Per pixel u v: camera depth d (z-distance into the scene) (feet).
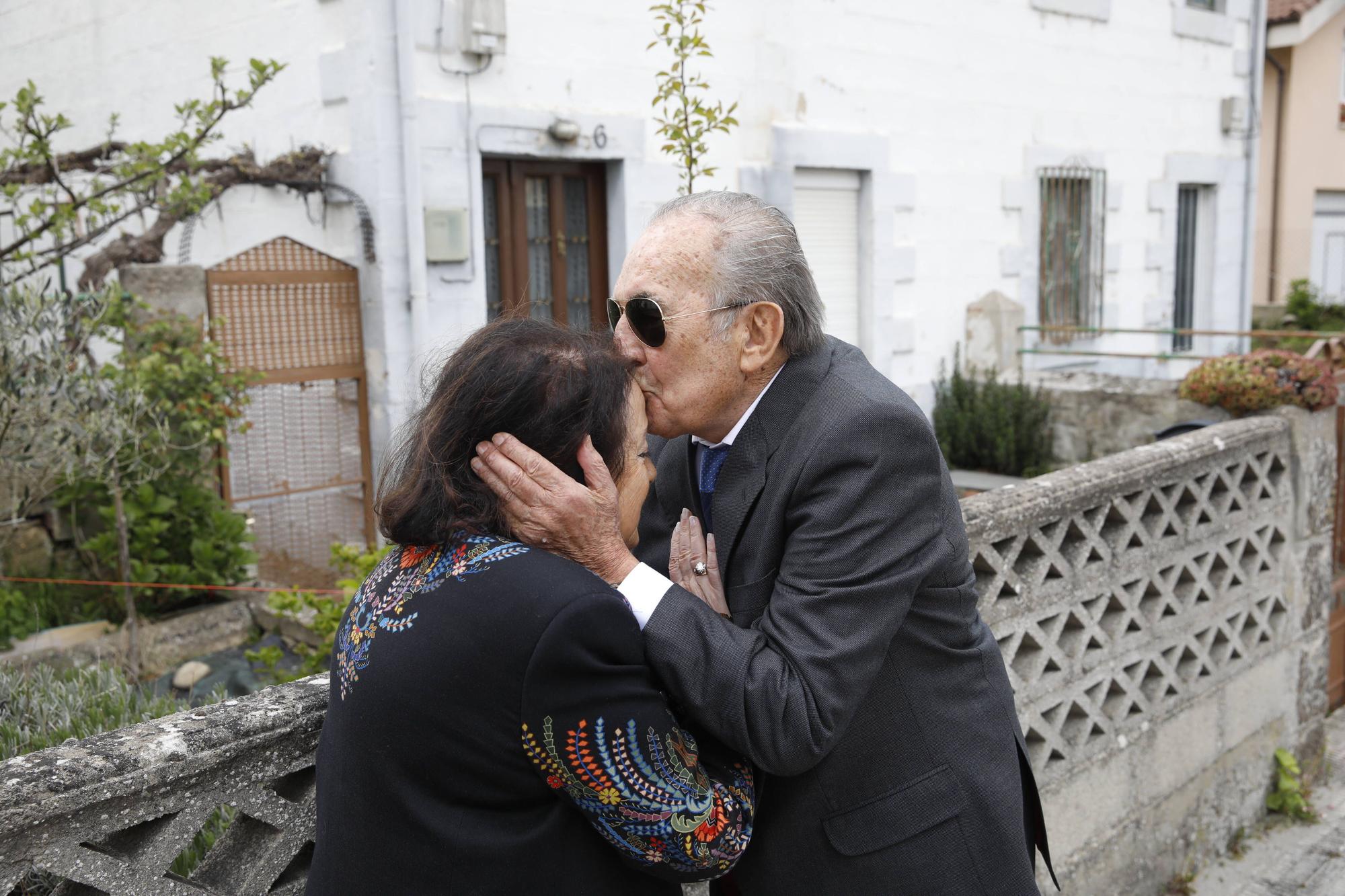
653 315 5.20
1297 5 47.96
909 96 27.22
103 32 24.89
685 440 6.12
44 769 4.31
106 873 4.46
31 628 14.78
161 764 4.54
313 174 19.31
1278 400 13.20
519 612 4.10
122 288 16.75
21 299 13.24
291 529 19.40
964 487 26.18
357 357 19.77
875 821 5.45
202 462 16.58
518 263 21.65
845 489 4.97
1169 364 36.14
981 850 5.57
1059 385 27.07
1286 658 13.67
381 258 19.03
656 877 4.45
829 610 4.86
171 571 15.94
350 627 4.62
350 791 4.36
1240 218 38.91
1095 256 32.94
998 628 8.95
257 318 18.48
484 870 4.19
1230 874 12.37
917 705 5.49
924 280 28.40
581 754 4.08
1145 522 10.94
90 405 13.78
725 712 4.62
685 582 5.59
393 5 18.56
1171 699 11.57
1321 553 14.02
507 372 4.54
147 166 16.61
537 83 20.49
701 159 23.04
